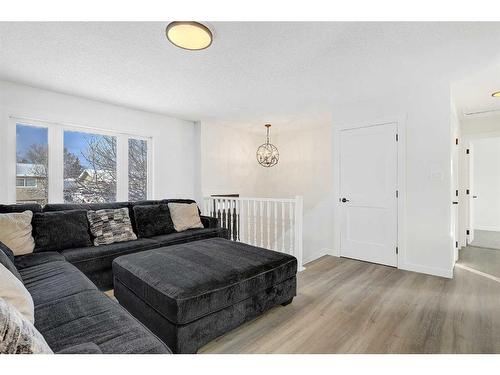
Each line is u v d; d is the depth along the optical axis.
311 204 5.24
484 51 2.21
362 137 3.55
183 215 3.65
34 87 2.96
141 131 3.94
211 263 2.00
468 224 4.73
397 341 1.71
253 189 5.66
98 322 1.21
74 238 2.59
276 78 2.79
